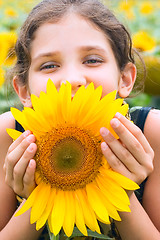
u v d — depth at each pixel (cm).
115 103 67
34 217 67
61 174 68
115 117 67
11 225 79
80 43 76
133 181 67
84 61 76
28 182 68
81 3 82
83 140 68
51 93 66
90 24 77
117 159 68
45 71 76
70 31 76
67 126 67
